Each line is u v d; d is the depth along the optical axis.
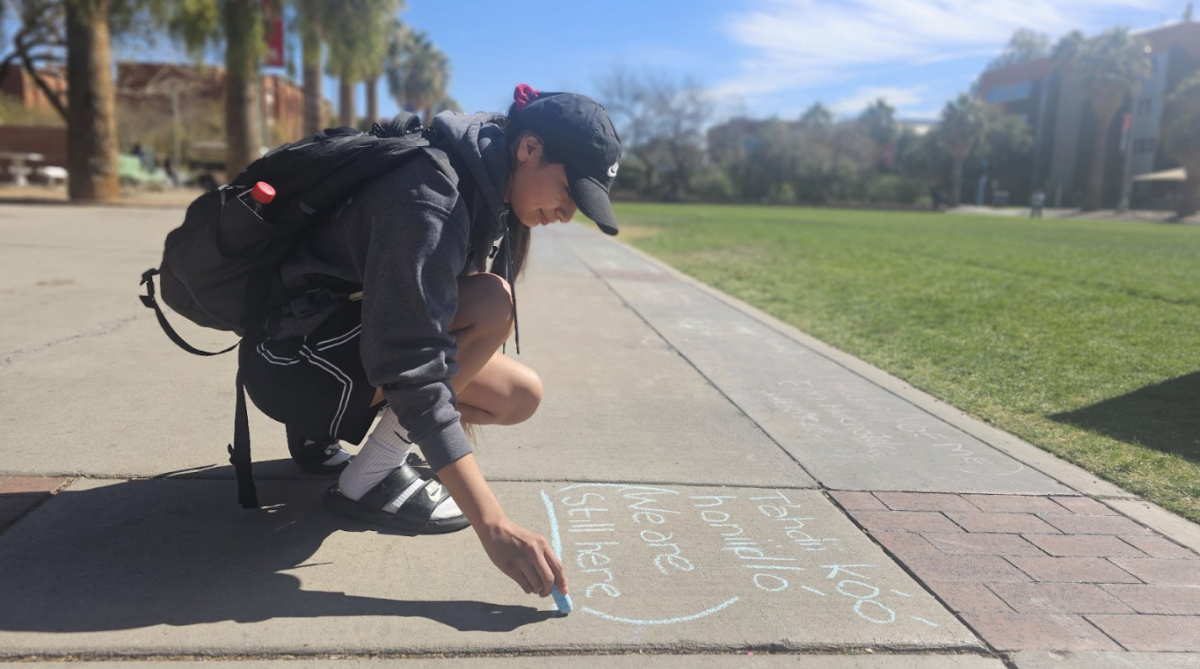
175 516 2.34
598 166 1.88
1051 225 32.75
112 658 1.68
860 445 3.34
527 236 2.37
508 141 1.97
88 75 17.08
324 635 1.79
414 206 1.77
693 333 5.70
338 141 1.84
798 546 2.37
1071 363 5.07
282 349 2.06
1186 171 44.53
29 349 4.13
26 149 24.23
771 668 1.77
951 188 66.69
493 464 2.89
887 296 8.06
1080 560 2.35
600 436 3.28
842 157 59.72
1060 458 3.33
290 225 1.92
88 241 9.42
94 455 2.76
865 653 1.84
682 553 2.29
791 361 4.92
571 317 6.09
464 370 2.19
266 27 19.73
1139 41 53.06
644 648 1.82
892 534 2.48
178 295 2.16
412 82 53.81
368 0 23.31
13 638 1.71
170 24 17.66
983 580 2.20
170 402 3.38
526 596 2.02
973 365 5.00
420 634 1.82
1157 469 3.18
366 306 1.78
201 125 39.81
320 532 2.30
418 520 2.34
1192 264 13.09
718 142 60.72
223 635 1.77
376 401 2.24
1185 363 5.09
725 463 3.05
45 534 2.18
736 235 17.95
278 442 2.99
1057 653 1.86
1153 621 2.02
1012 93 73.56
